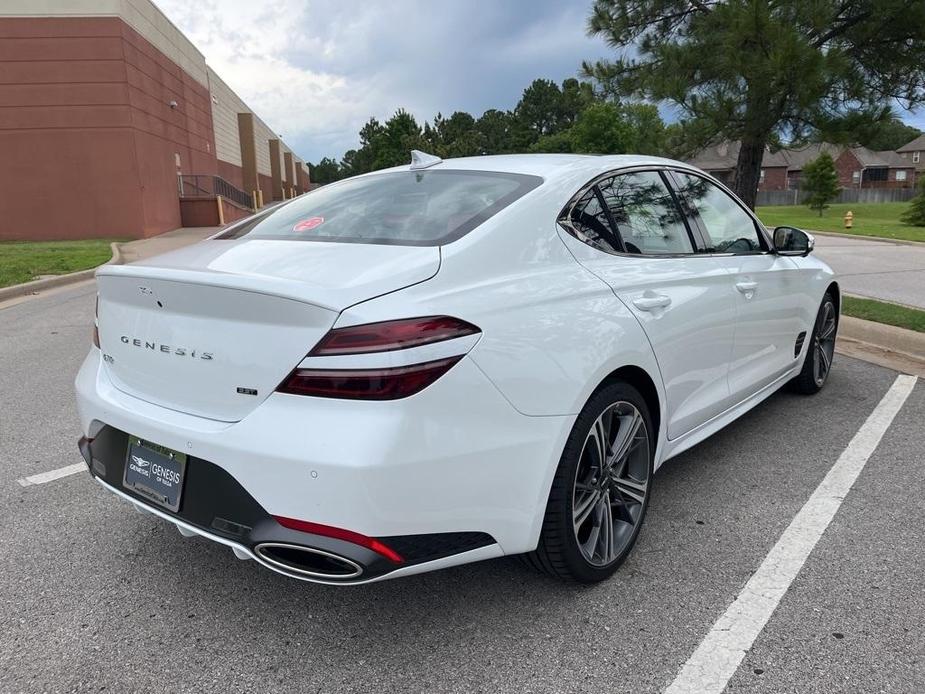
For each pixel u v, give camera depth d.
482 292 2.36
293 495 2.09
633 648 2.40
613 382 2.73
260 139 58.84
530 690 2.22
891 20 11.55
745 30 11.11
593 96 15.48
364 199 3.08
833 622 2.51
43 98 23.16
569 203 2.88
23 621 2.61
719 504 3.44
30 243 21.94
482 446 2.23
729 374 3.73
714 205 3.87
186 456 2.33
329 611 2.65
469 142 83.00
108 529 3.32
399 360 2.06
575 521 2.60
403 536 2.12
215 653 2.42
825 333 5.10
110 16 23.03
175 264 2.56
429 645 2.44
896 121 12.04
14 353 7.01
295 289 2.12
